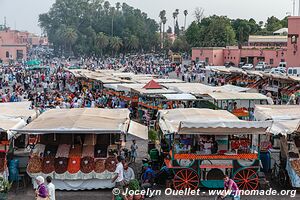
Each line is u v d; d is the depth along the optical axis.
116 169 16.41
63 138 17.95
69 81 52.53
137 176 18.47
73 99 35.09
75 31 139.25
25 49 115.88
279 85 43.12
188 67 81.31
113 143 18.31
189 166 16.88
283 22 126.31
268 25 127.12
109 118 18.39
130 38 137.12
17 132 16.44
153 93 30.41
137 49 142.38
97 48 134.62
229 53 90.81
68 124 16.94
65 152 17.44
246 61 89.12
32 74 59.09
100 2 154.62
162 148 19.19
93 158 17.22
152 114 30.06
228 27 108.12
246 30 117.81
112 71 55.19
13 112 20.72
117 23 147.62
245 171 16.98
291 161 17.28
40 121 17.81
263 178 17.53
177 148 17.06
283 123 18.75
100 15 152.38
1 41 111.62
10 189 17.14
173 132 16.77
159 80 40.50
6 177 16.88
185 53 126.69
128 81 40.19
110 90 38.72
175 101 30.20
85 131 16.39
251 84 49.34
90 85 46.62
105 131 16.50
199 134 17.05
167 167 17.36
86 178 16.92
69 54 140.88
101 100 35.53
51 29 152.00
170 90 32.12
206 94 30.28
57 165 16.94
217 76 59.69
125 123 18.28
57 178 16.84
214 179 16.97
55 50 145.50
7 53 112.50
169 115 19.72
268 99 29.00
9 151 18.03
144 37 143.50
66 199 16.08
